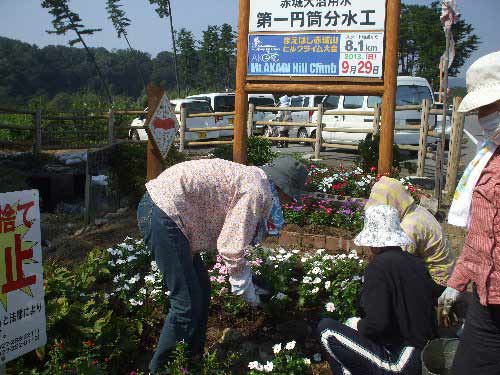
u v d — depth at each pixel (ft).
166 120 17.75
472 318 7.89
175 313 10.22
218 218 10.10
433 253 12.21
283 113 56.08
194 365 10.50
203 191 9.87
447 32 23.57
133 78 303.89
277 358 10.54
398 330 9.50
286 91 21.44
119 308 12.74
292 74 21.20
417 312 9.30
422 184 32.04
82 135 49.75
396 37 19.90
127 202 25.98
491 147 7.95
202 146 53.47
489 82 7.90
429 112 33.45
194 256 11.15
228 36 174.70
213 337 12.30
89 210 23.58
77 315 10.68
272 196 10.27
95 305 12.06
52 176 27.89
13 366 9.41
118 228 22.07
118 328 11.17
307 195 20.65
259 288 12.99
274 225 10.63
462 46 120.06
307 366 10.61
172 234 9.72
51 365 9.60
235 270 9.84
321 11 20.53
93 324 10.87
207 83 180.55
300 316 13.09
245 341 12.21
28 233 8.02
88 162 22.97
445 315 9.72
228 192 9.90
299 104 58.13
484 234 7.63
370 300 9.32
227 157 30.60
